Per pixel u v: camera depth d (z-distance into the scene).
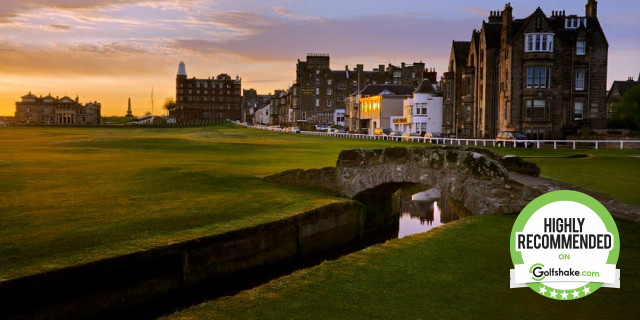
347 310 7.77
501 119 55.25
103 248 10.80
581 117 54.91
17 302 8.88
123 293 10.32
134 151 37.97
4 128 111.50
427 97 78.69
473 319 7.44
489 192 14.20
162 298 10.95
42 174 22.45
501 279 9.03
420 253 10.55
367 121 103.31
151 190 18.44
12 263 9.78
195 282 11.58
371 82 132.25
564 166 23.42
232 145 47.19
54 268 9.45
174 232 12.21
